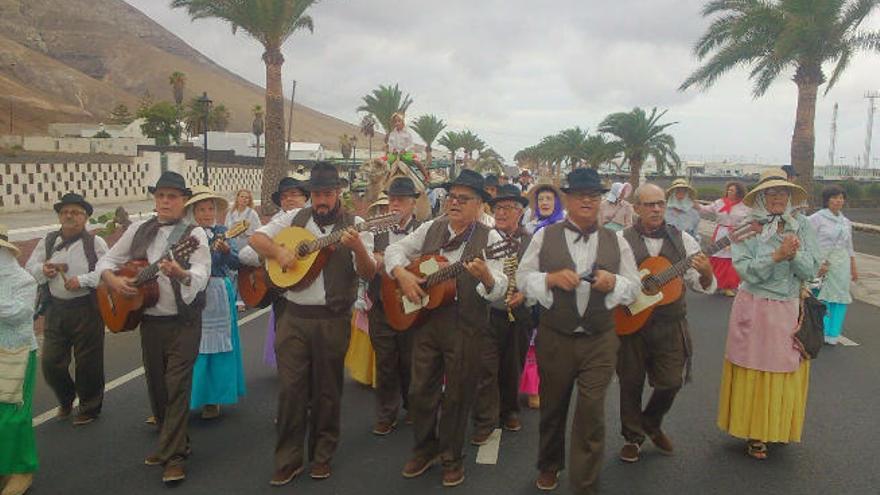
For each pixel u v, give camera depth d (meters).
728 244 4.95
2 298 4.32
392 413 5.62
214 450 5.24
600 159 46.16
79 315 5.63
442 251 4.67
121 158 28.73
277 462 4.70
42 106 121.50
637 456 5.00
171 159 32.19
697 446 5.27
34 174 23.27
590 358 4.23
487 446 5.31
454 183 4.57
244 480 4.73
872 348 8.24
